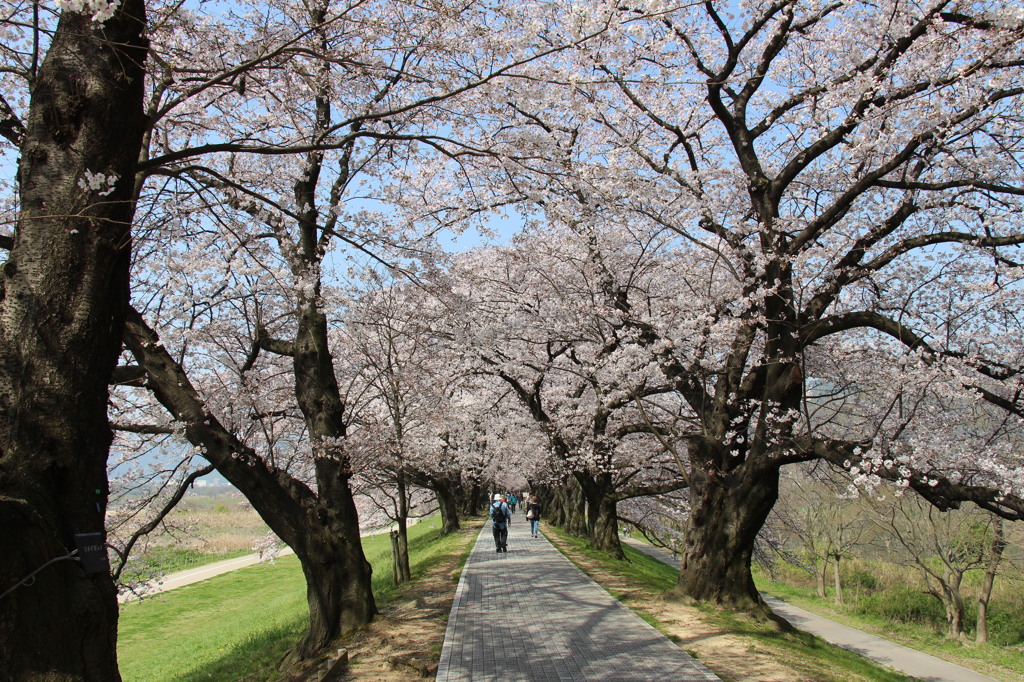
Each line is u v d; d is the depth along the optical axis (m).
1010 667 17.05
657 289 15.35
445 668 7.25
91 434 3.99
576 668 7.24
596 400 18.48
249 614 18.53
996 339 10.73
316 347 9.82
